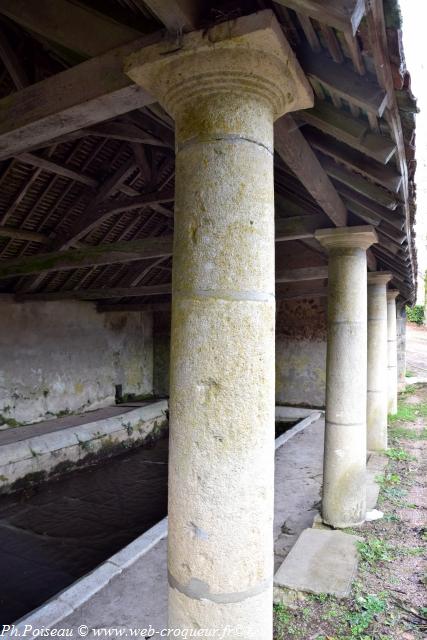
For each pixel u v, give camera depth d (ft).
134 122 13.97
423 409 32.01
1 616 12.74
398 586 9.73
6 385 27.07
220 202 4.74
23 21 6.13
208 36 4.58
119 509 21.31
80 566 15.88
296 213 14.05
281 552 11.89
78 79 5.80
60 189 19.60
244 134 4.81
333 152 7.41
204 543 4.63
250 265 4.74
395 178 6.97
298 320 33.42
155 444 32.99
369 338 20.76
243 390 4.65
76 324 32.35
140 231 25.07
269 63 4.68
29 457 23.40
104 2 5.61
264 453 4.80
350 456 12.40
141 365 38.88
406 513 13.51
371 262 17.95
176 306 4.96
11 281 26.68
